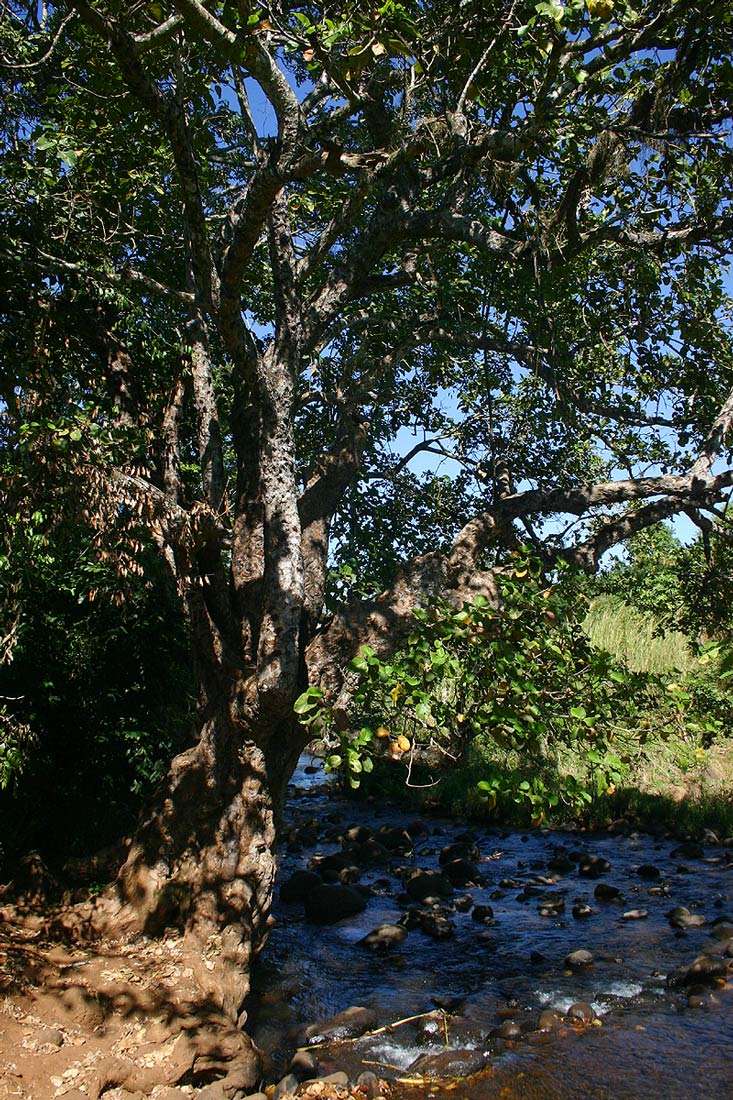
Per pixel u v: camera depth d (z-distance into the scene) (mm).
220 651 7977
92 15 6457
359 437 9258
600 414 10180
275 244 8000
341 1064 6977
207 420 8648
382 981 8633
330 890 10609
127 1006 6676
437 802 15922
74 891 8125
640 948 9234
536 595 6285
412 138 7789
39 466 7051
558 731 6289
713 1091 6332
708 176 8703
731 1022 7406
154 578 9398
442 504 11508
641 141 8273
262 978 8531
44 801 9469
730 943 8906
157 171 9281
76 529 8555
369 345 10086
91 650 9508
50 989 6668
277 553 7496
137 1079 6129
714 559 11422
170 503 7367
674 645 19297
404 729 6195
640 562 12461
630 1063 6777
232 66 8047
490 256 9156
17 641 8633
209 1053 6418
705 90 8086
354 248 8930
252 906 7770
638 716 6531
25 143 8461
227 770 7961
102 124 8953
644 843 13711
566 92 7328
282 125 7000
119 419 8711
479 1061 6879
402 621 8195
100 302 9242
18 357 8938
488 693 5934
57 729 9477
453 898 11109
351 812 15945
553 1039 7215
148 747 9656
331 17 7359
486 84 8242
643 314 9562
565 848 13547
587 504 9305
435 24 7828
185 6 6559
